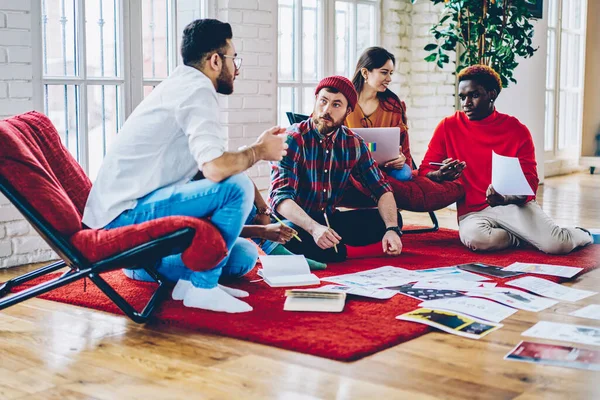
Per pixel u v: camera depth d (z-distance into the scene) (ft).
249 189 9.52
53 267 10.74
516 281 11.28
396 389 7.20
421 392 7.12
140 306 10.19
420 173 15.20
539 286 11.00
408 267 12.48
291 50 18.85
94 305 10.16
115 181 9.68
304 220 11.93
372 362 7.96
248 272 12.11
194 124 9.46
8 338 8.90
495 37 18.84
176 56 16.10
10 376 7.64
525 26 19.10
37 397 7.08
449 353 8.21
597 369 7.65
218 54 9.92
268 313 9.67
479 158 14.64
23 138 9.48
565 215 19.45
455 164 14.38
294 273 11.42
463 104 14.82
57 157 10.14
